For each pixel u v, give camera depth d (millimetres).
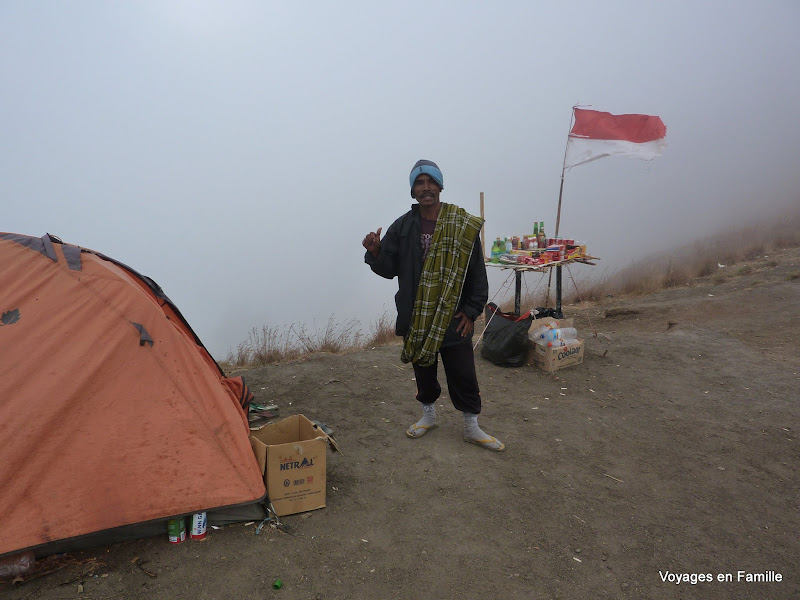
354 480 3695
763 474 3883
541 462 4000
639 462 4035
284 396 5332
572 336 6414
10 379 2760
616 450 4227
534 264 6227
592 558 2945
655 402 5219
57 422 2777
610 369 6168
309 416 4812
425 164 3623
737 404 5152
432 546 3008
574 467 3939
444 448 4188
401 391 5512
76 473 2770
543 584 2738
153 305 3277
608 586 2736
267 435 3574
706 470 3930
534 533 3150
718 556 2988
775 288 10039
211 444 3092
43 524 2662
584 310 11016
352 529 3139
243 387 4219
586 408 5070
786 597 2686
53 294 3029
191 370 3234
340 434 4445
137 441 2930
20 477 2664
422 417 4551
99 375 2947
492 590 2686
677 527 3242
